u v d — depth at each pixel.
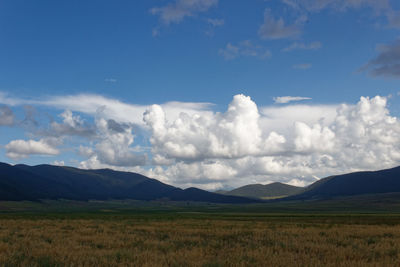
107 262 14.81
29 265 14.23
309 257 16.94
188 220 64.88
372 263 15.02
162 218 76.69
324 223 55.16
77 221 56.56
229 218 78.75
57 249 18.75
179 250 18.77
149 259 15.58
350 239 26.73
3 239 25.14
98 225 44.50
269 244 23.12
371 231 34.97
